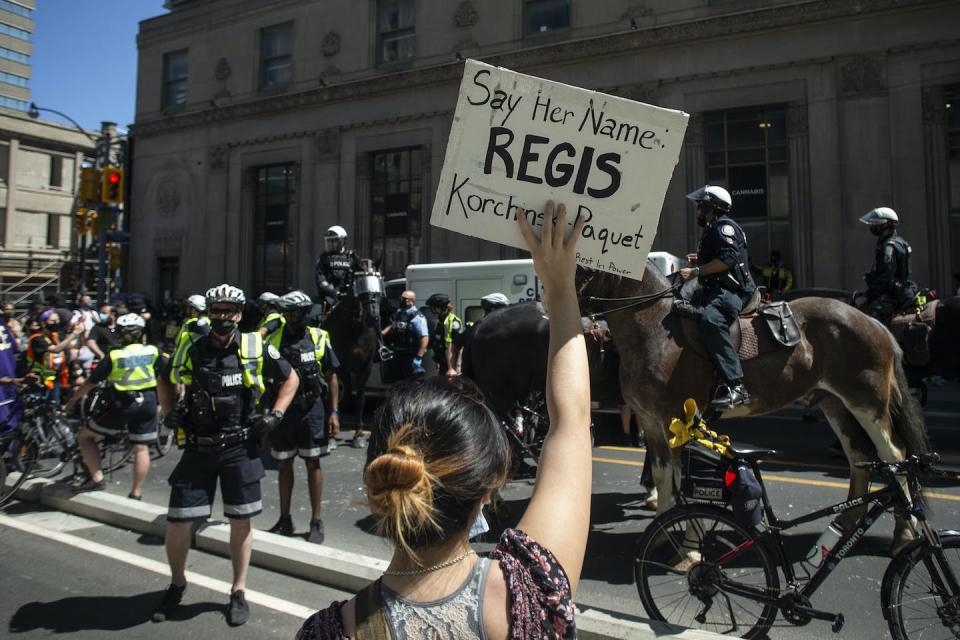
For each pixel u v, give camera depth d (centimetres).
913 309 784
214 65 2591
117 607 433
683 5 1764
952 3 1504
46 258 4000
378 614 114
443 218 183
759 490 356
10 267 3616
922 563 345
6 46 8256
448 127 2095
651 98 1789
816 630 392
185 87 2709
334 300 1022
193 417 419
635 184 178
